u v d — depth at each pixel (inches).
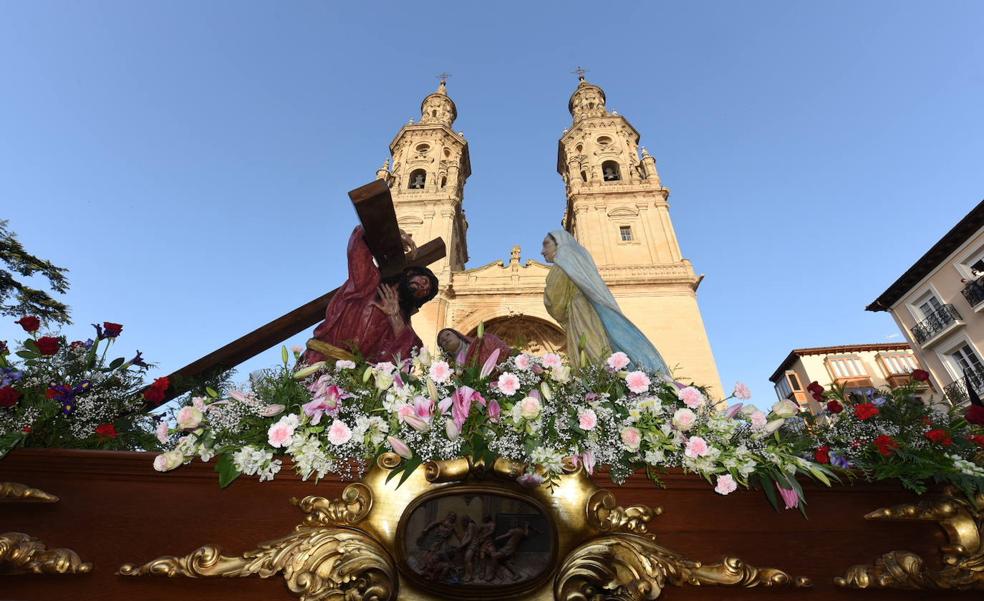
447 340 163.0
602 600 87.3
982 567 93.9
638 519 97.1
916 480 101.7
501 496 95.1
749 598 91.9
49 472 94.8
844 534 99.8
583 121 1416.1
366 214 146.7
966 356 800.3
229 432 99.0
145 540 90.4
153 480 96.3
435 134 1382.9
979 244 772.6
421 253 186.2
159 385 117.5
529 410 96.7
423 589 87.3
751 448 104.4
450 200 1147.9
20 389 105.7
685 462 100.3
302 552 88.5
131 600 86.1
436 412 99.3
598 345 151.7
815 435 114.2
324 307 168.9
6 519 90.6
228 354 154.7
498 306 961.5
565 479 99.0
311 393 109.3
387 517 93.3
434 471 94.7
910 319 901.8
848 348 1387.8
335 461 96.8
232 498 95.7
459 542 90.5
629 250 1052.5
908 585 93.4
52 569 85.6
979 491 100.3
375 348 152.6
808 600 92.7
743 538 97.8
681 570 91.6
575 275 168.7
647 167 1231.5
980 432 110.0
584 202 1157.7
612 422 102.7
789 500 97.4
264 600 86.7
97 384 114.7
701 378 817.5
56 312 605.9
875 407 111.0
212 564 87.1
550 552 90.7
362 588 85.0
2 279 568.4
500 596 86.8
